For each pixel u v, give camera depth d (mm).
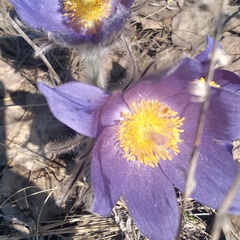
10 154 85
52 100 56
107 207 61
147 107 70
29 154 85
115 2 81
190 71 59
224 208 52
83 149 74
